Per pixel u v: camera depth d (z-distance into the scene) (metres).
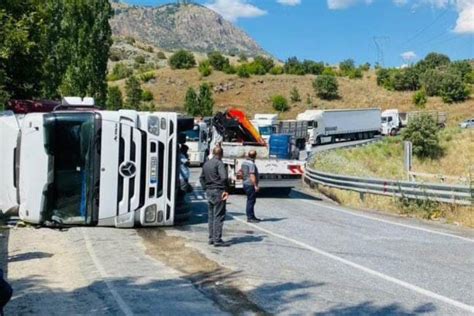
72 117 13.66
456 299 8.29
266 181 22.55
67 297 8.23
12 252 11.22
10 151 13.71
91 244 11.91
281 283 9.07
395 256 11.29
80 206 13.74
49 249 11.52
